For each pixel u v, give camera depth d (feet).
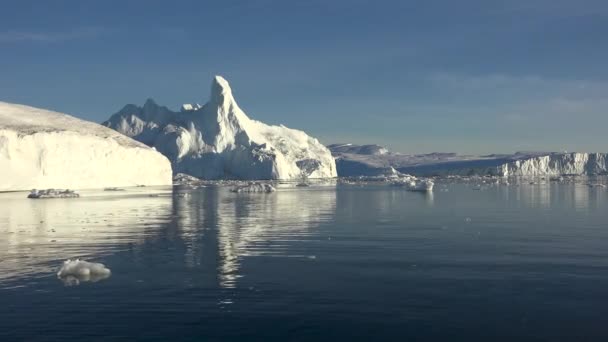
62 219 141.28
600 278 64.08
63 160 347.56
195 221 135.13
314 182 591.78
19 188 313.32
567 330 46.24
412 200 228.02
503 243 92.07
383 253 82.23
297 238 100.27
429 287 60.08
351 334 45.29
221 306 53.01
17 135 322.34
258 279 64.28
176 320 48.85
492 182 520.01
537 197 239.50
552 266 71.20
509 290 58.59
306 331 46.03
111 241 97.45
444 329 46.47
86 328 46.70
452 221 131.64
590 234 103.30
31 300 55.36
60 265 73.51
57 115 431.84
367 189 373.40
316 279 64.18
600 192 282.56
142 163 435.94
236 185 506.07
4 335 45.03
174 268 71.41
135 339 44.09
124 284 62.13
